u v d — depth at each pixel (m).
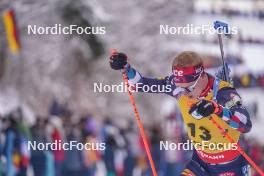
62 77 45.88
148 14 47.12
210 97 13.13
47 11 42.75
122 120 45.69
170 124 31.97
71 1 42.06
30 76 45.09
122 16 46.25
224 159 13.93
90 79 46.31
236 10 41.31
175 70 13.05
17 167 28.38
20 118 29.66
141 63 47.91
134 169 32.31
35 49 45.00
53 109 35.19
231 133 13.63
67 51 45.25
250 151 28.14
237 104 12.71
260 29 40.78
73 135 30.91
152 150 31.61
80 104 45.66
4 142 28.47
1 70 44.25
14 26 35.56
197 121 13.55
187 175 14.37
